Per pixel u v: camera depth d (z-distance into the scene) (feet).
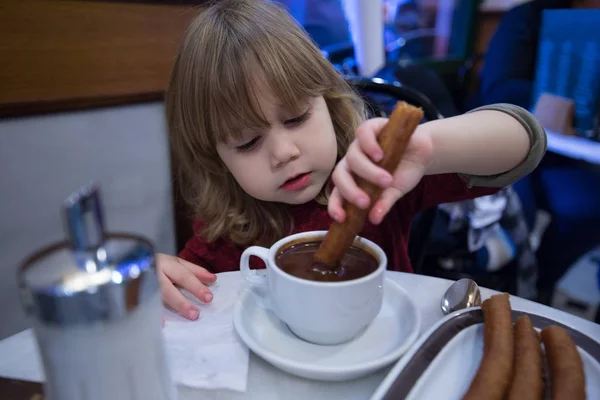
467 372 1.42
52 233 4.85
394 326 1.74
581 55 5.16
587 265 6.19
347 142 2.92
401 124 1.50
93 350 0.97
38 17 4.26
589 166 6.15
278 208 2.93
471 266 4.88
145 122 5.42
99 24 4.72
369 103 3.57
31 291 0.91
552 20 5.61
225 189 2.95
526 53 7.39
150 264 1.01
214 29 2.46
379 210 1.57
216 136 2.45
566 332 1.45
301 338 1.68
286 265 1.66
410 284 2.05
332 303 1.48
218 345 1.65
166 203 5.90
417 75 5.63
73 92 4.69
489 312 1.56
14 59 4.21
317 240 1.86
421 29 9.57
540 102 5.59
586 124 5.17
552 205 5.69
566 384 1.20
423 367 1.38
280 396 1.44
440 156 2.13
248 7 2.56
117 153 5.24
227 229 2.93
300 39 2.54
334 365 1.51
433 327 1.56
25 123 4.41
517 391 1.20
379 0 6.55
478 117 2.33
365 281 1.48
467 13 10.12
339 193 1.61
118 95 5.05
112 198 5.31
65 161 4.79
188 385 1.45
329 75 2.68
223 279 2.19
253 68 2.27
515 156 2.32
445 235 4.81
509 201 4.70
